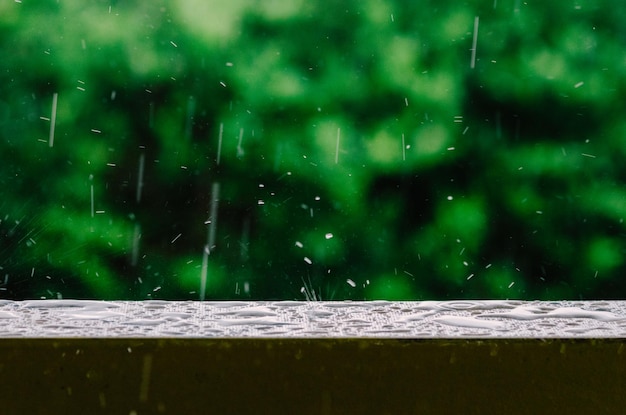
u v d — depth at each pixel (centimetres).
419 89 827
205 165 834
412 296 852
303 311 270
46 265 841
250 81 821
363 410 237
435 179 841
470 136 839
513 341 238
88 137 827
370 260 846
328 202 840
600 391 239
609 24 830
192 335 239
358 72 823
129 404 235
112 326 249
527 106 838
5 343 232
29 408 233
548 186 851
